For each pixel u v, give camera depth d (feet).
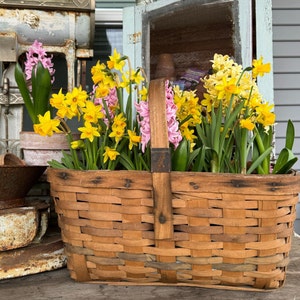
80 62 4.42
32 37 4.09
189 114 2.86
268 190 2.34
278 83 6.79
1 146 4.10
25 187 3.16
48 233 3.62
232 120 2.62
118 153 2.62
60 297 2.60
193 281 2.56
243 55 3.82
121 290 2.71
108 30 5.72
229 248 2.43
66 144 3.36
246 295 2.61
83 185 2.52
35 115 3.16
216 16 3.99
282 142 6.83
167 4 4.22
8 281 2.90
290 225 2.50
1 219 2.87
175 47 4.20
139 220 2.50
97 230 2.56
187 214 2.42
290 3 6.75
